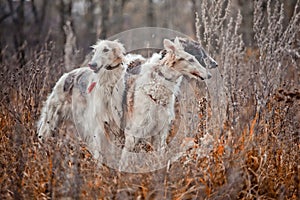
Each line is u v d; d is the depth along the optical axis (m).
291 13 16.59
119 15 30.42
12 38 21.09
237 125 8.20
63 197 6.88
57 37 20.84
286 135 8.51
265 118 8.54
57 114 10.72
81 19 29.27
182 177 7.45
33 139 8.72
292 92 8.84
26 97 10.14
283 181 7.76
